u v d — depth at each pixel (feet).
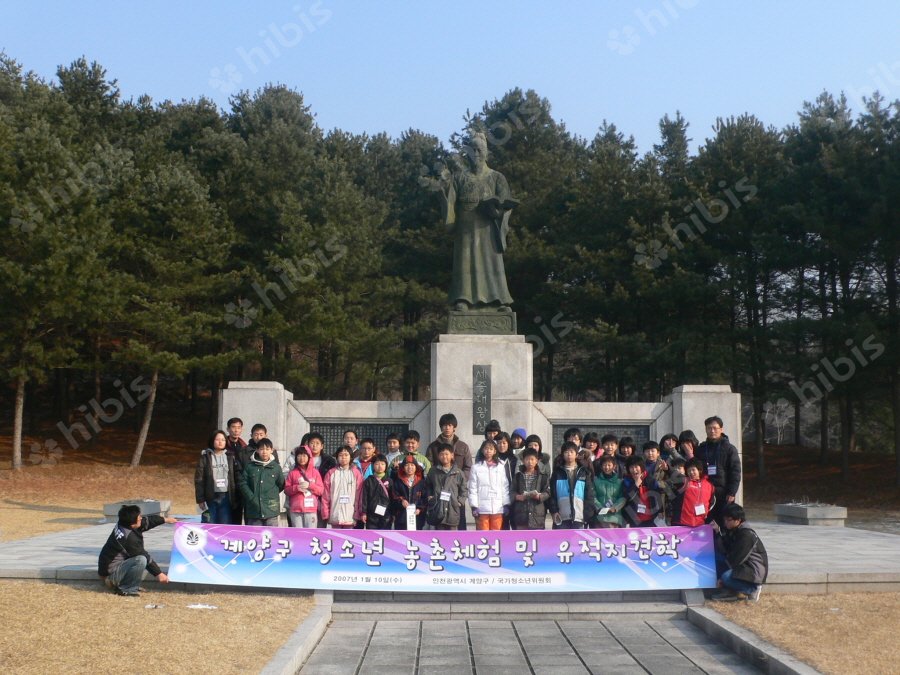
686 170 119.03
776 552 45.57
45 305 93.97
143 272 108.37
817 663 25.95
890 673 25.00
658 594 36.60
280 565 36.17
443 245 124.98
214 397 131.85
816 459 127.34
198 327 104.94
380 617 35.27
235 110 139.85
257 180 116.26
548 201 127.44
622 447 44.93
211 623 30.83
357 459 43.27
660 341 114.11
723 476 37.91
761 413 118.93
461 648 30.60
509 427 60.70
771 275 112.98
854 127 103.60
